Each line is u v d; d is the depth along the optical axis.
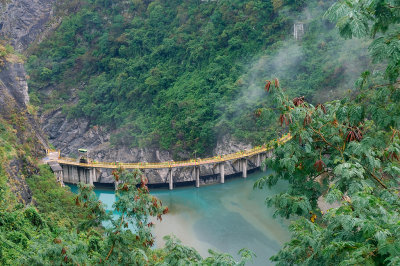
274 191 79.19
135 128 117.50
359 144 9.89
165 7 143.62
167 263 11.86
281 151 11.03
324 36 111.19
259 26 121.00
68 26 151.62
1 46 90.00
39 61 144.38
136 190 14.79
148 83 122.69
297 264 9.66
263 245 59.38
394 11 8.20
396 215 8.10
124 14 149.00
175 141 108.62
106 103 132.50
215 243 61.28
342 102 10.88
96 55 142.50
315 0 117.69
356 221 7.57
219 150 103.38
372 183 9.60
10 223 39.81
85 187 14.77
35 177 68.44
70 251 14.35
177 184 89.88
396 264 6.58
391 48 7.89
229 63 117.69
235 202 77.19
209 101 109.81
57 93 139.12
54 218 53.69
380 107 9.46
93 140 129.12
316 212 11.12
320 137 11.34
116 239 14.09
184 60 128.62
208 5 133.38
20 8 159.62
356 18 7.96
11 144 69.06
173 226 67.88
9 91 86.94
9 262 30.70
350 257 7.59
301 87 104.75
